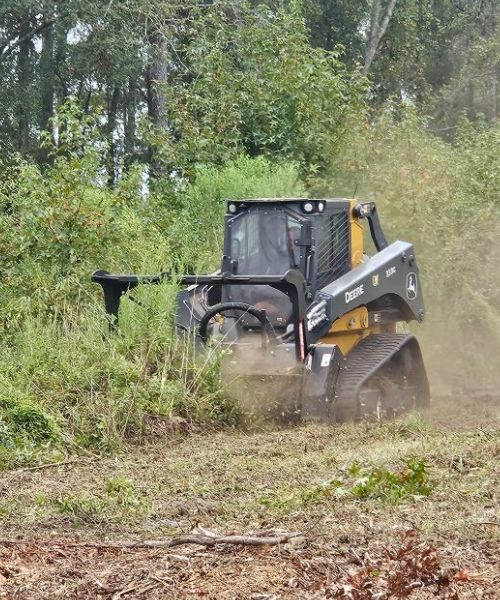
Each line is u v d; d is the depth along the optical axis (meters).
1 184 29.50
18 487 14.84
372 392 21.02
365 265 22.14
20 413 17.98
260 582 10.08
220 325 21.38
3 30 63.72
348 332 21.77
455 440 17.06
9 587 10.05
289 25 40.62
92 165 28.34
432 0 78.44
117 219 27.34
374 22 65.50
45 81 64.44
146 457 17.36
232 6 48.62
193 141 36.31
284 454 17.08
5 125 65.00
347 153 35.62
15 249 26.28
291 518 12.48
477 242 30.83
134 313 21.31
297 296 19.91
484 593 9.73
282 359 20.12
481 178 33.06
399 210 31.34
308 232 21.20
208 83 38.94
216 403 20.25
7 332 23.45
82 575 10.38
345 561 10.60
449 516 12.20
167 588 9.98
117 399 19.42
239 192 30.88
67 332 21.41
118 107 70.19
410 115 35.19
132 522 12.63
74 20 56.91
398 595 9.52
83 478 15.44
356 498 13.28
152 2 52.94
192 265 26.94
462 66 75.62
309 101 37.28
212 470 15.66
